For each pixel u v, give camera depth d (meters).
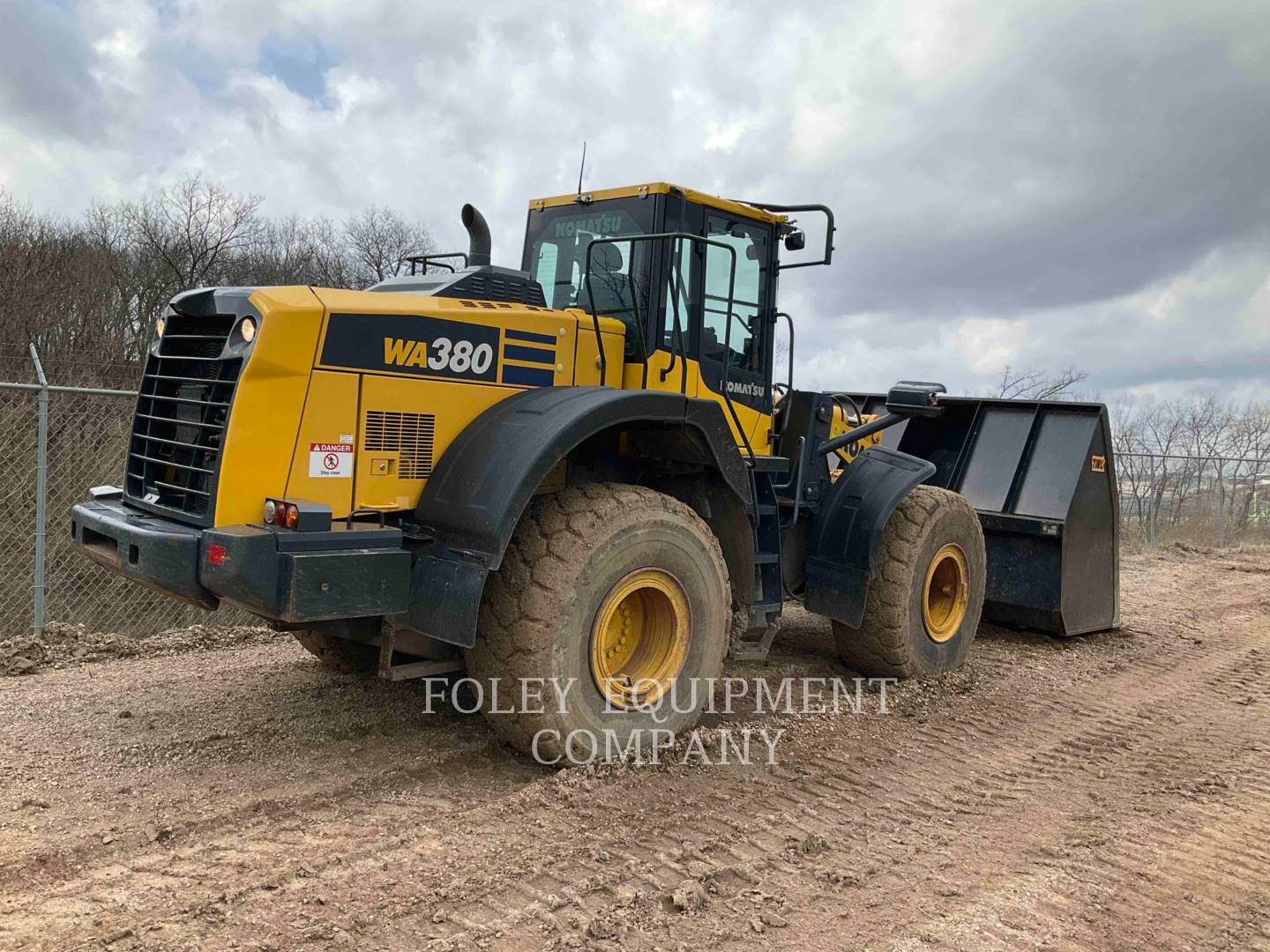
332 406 3.60
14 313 16.62
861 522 5.25
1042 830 3.66
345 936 2.56
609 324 4.55
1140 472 14.72
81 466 7.76
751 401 5.23
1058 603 6.79
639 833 3.37
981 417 7.76
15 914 2.63
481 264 4.49
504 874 2.98
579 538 3.78
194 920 2.62
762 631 4.95
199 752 3.99
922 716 5.00
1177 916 3.02
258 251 26.28
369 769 3.86
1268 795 4.12
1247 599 9.52
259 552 3.26
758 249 5.26
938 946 2.75
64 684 4.95
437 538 3.71
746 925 2.79
